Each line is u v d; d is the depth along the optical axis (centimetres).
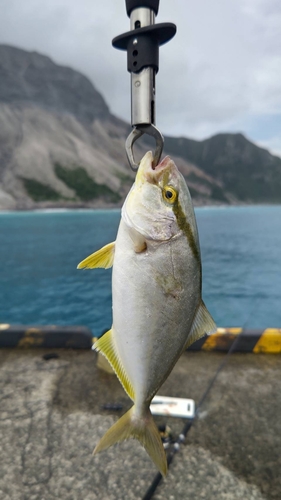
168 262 28
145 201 28
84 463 50
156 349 29
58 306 217
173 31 25
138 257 29
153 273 28
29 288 257
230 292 243
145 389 30
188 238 28
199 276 30
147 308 29
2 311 209
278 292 242
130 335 29
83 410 61
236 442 53
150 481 47
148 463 50
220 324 187
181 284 29
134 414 30
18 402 63
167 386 67
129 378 30
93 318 196
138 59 25
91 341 82
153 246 28
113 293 30
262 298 229
